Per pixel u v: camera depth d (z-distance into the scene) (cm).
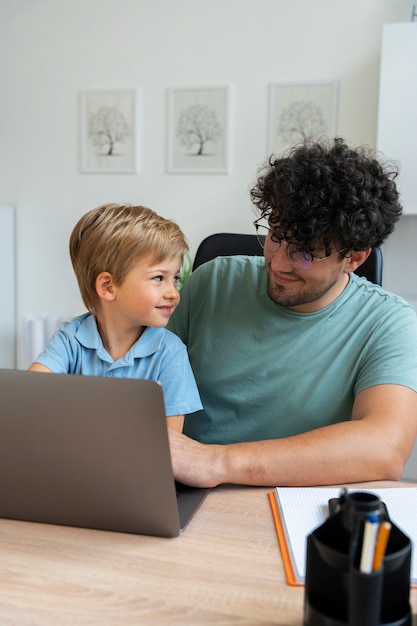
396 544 51
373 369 106
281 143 259
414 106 216
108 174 283
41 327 282
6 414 68
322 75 252
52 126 288
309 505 80
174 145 273
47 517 75
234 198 268
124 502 70
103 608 58
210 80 265
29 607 58
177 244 106
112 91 277
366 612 47
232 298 127
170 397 103
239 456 87
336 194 94
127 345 108
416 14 236
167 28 268
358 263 109
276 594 61
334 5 247
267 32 256
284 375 117
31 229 298
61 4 279
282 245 101
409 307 122
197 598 60
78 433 67
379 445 90
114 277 102
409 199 218
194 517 77
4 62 290
